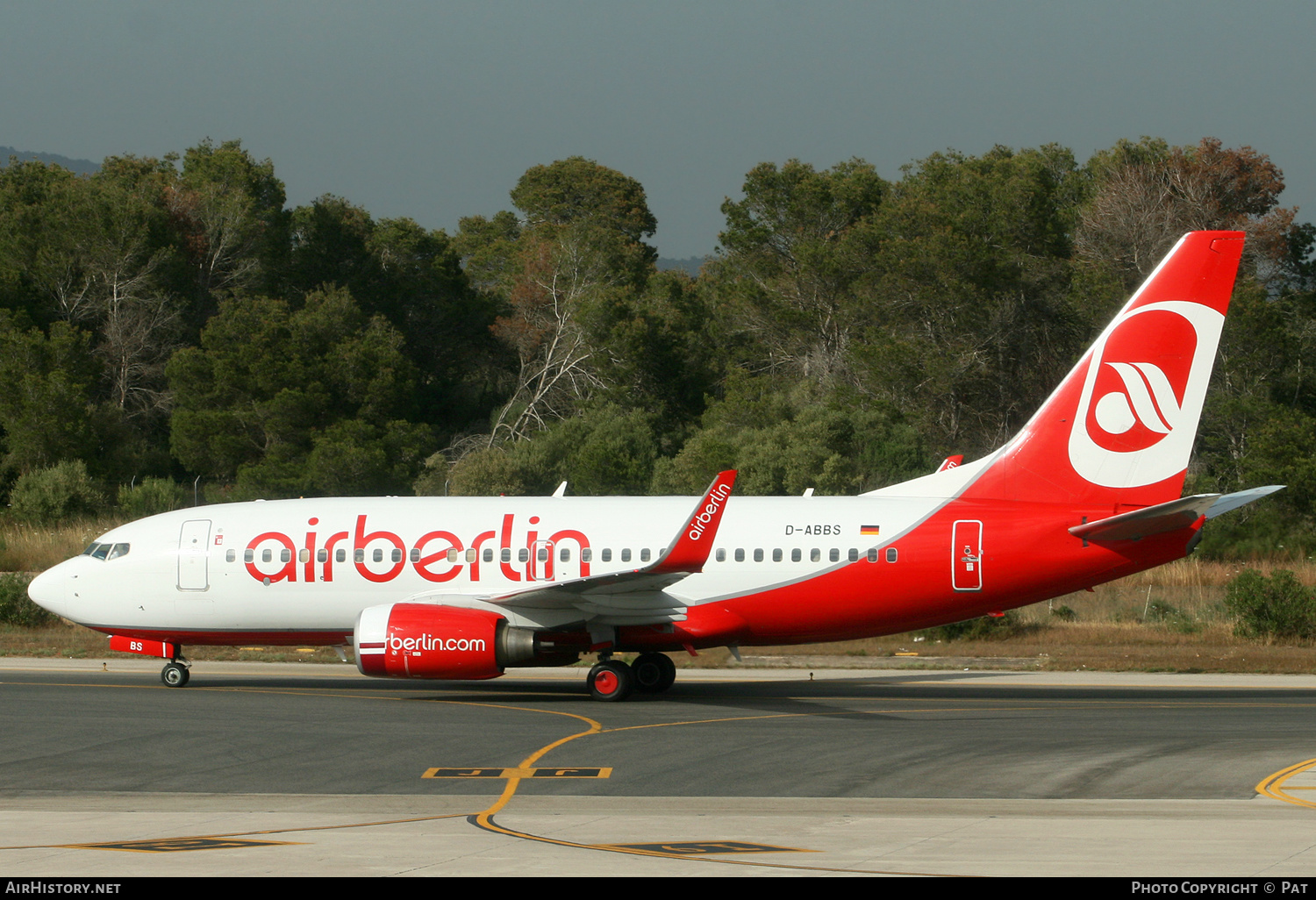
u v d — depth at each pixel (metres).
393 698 96.94
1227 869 42.19
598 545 99.69
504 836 49.44
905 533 96.81
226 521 105.12
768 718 85.50
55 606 106.19
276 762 69.69
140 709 89.56
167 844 47.75
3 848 47.00
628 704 93.75
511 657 93.62
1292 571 181.25
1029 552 95.12
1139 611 156.50
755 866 43.34
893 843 47.44
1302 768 66.00
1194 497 86.62
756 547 98.00
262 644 106.00
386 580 101.38
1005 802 57.84
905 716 86.06
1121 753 70.50
